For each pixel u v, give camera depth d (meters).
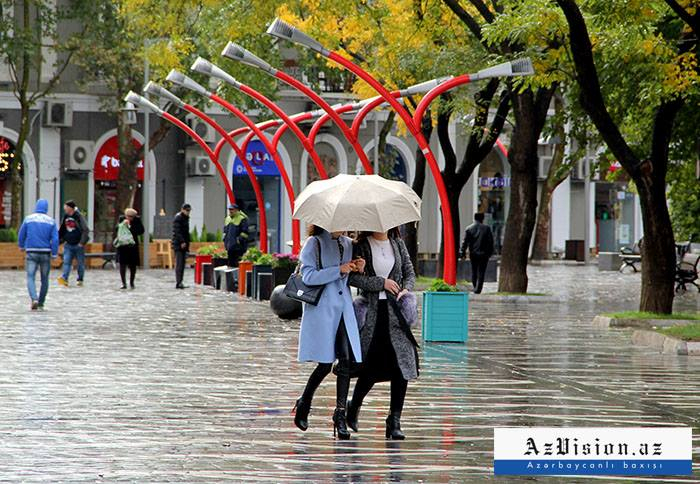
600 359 45.41
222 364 42.16
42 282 65.94
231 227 90.06
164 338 51.34
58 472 23.64
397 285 27.59
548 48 57.25
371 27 79.19
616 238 163.12
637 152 74.94
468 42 78.69
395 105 61.94
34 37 117.12
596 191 162.00
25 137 117.75
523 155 78.50
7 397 33.75
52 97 124.38
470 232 82.94
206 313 65.62
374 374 28.08
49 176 125.62
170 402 33.16
